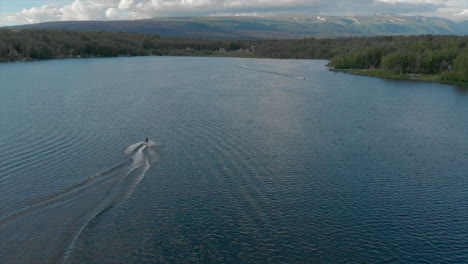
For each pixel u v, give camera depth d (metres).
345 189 44.91
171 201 40.81
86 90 104.25
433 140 63.53
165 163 50.44
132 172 47.12
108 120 70.00
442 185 46.47
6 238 32.81
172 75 144.75
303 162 52.44
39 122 67.75
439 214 39.97
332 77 150.00
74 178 44.66
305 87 119.75
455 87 125.19
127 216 37.53
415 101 98.00
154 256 32.16
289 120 74.25
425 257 33.31
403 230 37.06
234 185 44.94
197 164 50.50
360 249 34.09
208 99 93.50
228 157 53.34
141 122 69.06
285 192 43.66
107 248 32.66
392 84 130.88
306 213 39.50
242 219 38.03
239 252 33.22
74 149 54.09
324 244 34.66
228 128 67.19
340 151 57.16
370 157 55.03
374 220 38.59
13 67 172.50
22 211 37.09
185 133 63.28
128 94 98.50
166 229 35.94
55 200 39.47
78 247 32.38
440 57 161.25
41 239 33.00
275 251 33.50
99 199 40.28
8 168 46.97
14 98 90.38
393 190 44.97
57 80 125.19
